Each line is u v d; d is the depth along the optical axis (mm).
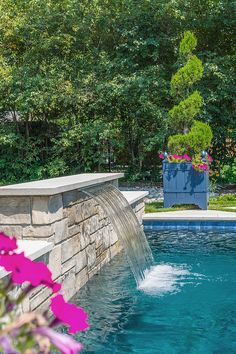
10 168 14156
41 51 13812
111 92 12672
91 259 5422
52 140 13469
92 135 12875
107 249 6203
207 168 9234
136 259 5363
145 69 12805
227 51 14281
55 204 4273
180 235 7809
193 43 10070
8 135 13469
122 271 5691
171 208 9336
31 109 13070
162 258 6273
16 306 1187
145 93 12531
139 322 3932
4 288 1144
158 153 13562
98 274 5562
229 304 4379
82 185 4934
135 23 12922
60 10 13594
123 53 13266
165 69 13344
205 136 9477
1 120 14484
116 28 13094
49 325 1034
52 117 14273
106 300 4531
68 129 14055
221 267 5738
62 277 4375
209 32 13695
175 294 4688
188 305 4348
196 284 5020
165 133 12375
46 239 4129
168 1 12422
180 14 12070
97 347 3420
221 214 8500
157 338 3578
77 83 13461
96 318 4035
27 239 4160
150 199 11141
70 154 13875
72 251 4707
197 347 3414
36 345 969
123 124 13836
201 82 12711
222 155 13836
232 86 12617
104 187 6191
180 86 10047
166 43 12977
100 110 13789
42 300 3705
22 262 1220
